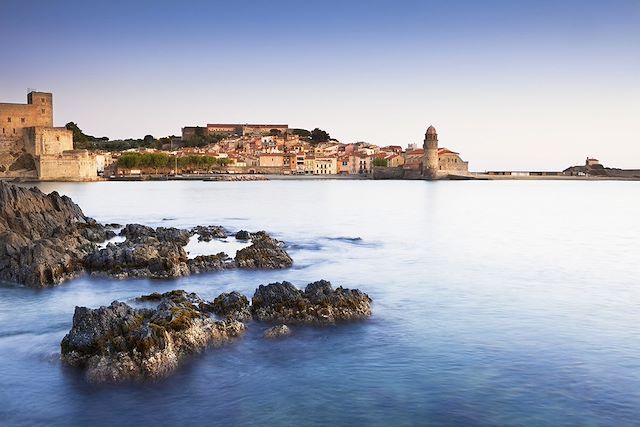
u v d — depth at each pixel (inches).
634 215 4384.8
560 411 897.5
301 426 855.1
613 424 856.9
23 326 1298.0
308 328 1264.8
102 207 4648.1
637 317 1402.6
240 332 1214.9
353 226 3432.6
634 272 1991.9
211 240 2687.0
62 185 7337.6
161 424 863.7
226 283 1708.9
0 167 7657.5
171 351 1059.9
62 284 1675.7
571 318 1389.0
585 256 2352.4
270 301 1354.6
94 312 1105.4
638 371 1052.5
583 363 1089.4
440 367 1066.7
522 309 1469.0
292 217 3969.0
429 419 873.5
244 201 5452.8
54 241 1945.1
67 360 1060.5
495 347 1173.1
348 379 1012.5
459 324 1327.5
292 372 1039.6
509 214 4387.3
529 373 1040.8
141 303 1401.3
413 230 3262.8
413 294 1622.8
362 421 868.6
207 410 903.1
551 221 3882.9
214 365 1062.4
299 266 2027.6
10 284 1678.2
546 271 1999.3
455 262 2167.8
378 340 1204.5
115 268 1790.1
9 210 2332.7
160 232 2605.8
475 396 948.6
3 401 935.0
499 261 2203.5
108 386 979.3
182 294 1439.5
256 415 887.7
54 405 920.3
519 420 869.2
